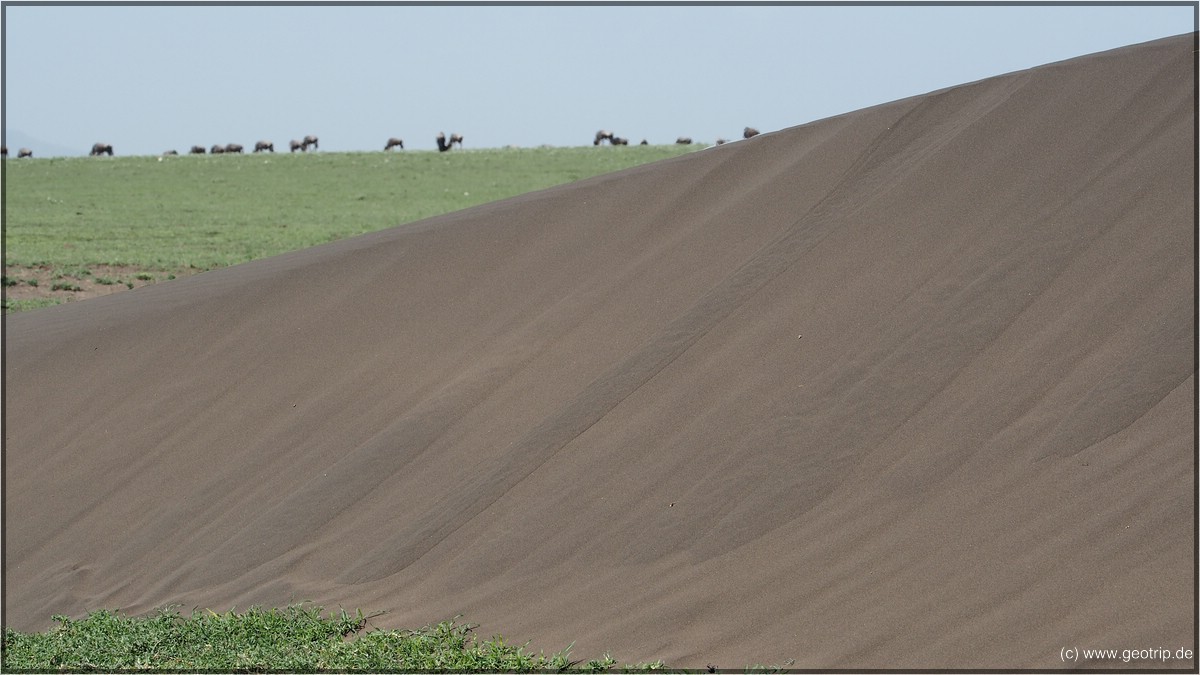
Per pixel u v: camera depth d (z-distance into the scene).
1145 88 45.41
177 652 33.81
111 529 47.88
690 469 36.06
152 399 57.84
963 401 33.28
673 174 62.97
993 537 27.72
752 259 48.56
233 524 44.34
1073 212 39.75
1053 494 28.14
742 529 32.66
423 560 37.44
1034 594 25.41
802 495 32.84
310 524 41.97
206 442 52.34
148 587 42.25
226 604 38.59
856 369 36.72
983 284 37.91
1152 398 29.70
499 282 58.81
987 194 43.69
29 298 114.19
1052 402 31.38
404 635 32.50
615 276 54.22
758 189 55.91
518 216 65.44
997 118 49.00
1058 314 34.88
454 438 44.22
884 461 32.62
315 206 184.00
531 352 48.97
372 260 66.12
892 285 40.72
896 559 28.64
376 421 48.88
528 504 37.81
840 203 50.16
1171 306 32.56
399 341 56.25
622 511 35.50
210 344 62.28
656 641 29.34
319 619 35.09
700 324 44.31
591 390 43.25
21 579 45.66
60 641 36.25
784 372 38.66
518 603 33.47
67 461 54.19
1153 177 39.12
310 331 59.81
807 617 28.02
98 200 192.38
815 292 42.62
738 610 29.42
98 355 64.88
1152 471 27.30
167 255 136.88
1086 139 44.25
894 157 52.16
